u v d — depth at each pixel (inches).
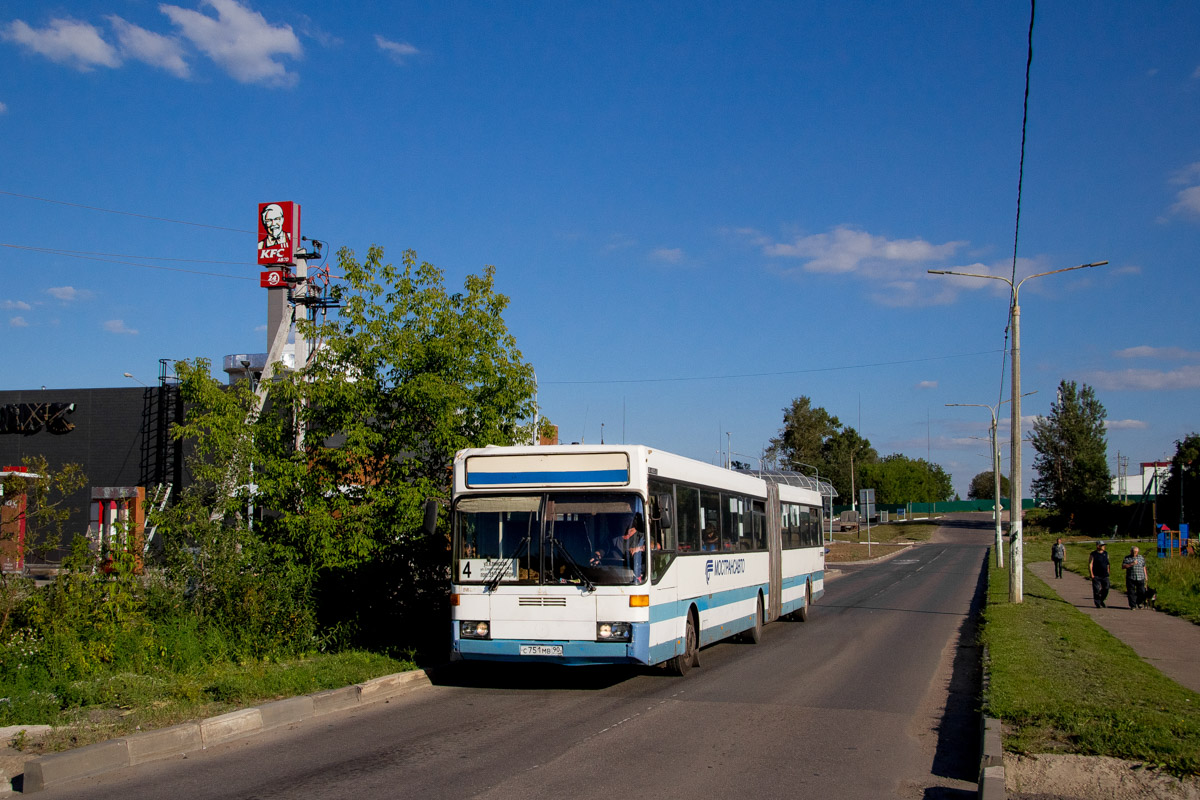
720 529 631.2
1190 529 2807.6
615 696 470.6
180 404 1574.8
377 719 408.5
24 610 465.1
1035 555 2405.3
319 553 568.1
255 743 359.9
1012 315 1010.7
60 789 294.8
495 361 643.5
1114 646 626.5
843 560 2320.4
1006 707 386.3
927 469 6028.5
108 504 1446.9
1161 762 303.4
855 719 413.7
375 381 612.4
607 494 472.7
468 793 287.9
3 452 1598.2
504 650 463.2
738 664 597.3
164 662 466.9
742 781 306.3
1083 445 3622.0
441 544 586.6
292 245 1266.0
